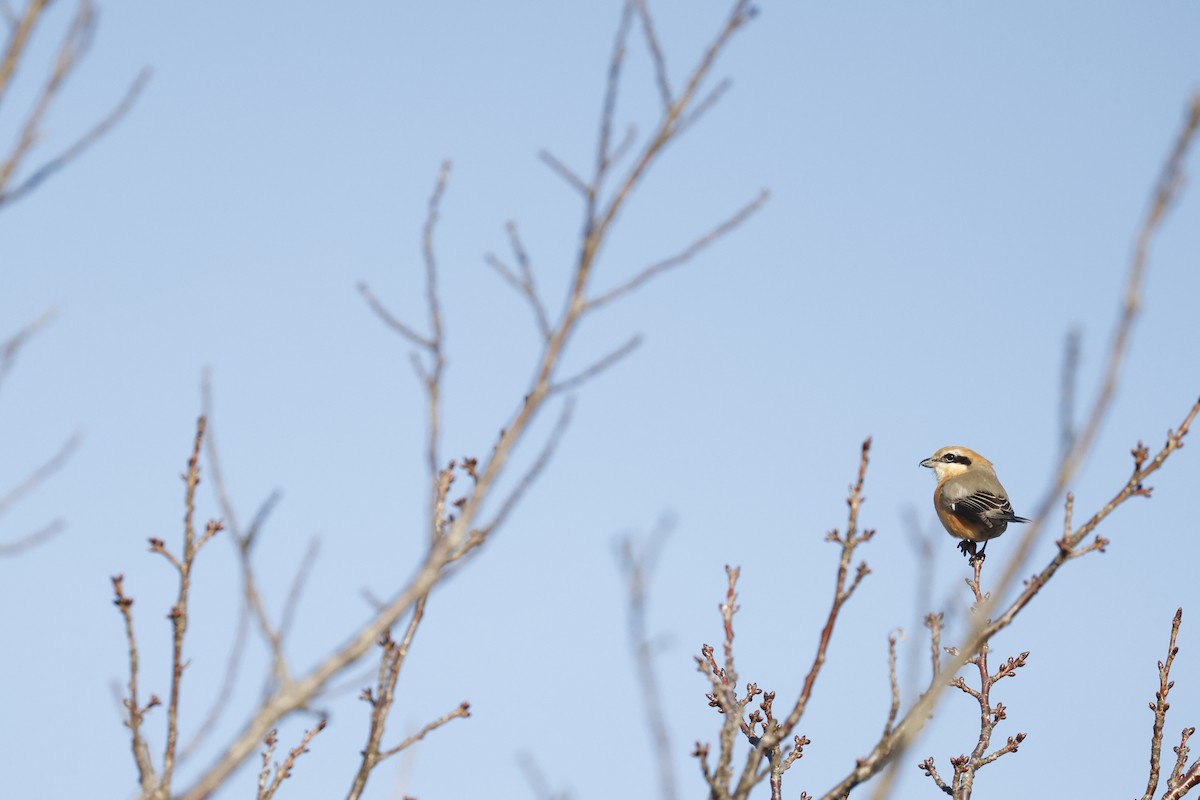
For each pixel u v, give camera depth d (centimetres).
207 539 855
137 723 785
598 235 697
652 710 737
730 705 925
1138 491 863
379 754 872
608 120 713
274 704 624
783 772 1073
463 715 952
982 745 1255
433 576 641
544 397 666
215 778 599
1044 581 830
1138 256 550
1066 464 556
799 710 823
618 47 718
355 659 631
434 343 737
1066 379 562
